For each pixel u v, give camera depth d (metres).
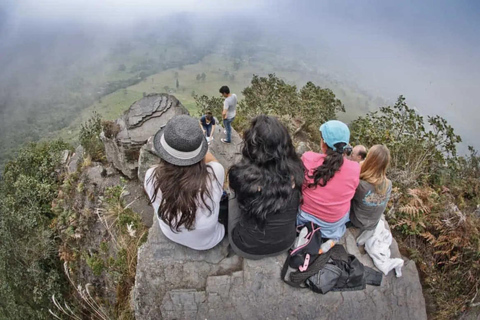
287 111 9.82
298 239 2.96
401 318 2.98
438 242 3.68
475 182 5.17
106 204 5.98
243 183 2.42
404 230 3.94
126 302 4.19
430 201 4.21
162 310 2.95
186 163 2.25
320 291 2.83
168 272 3.03
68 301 6.92
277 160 2.37
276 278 2.99
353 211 3.16
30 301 8.00
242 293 2.94
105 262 5.10
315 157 2.85
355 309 2.95
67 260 6.82
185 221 2.47
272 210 2.42
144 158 5.89
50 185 9.57
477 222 3.78
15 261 8.12
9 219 8.62
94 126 9.91
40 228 8.14
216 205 2.60
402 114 6.72
